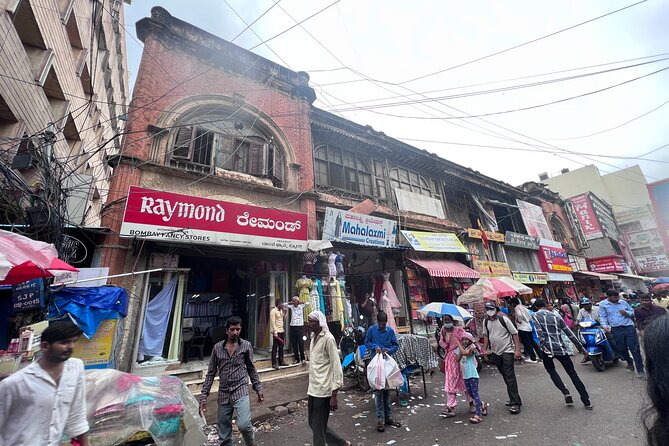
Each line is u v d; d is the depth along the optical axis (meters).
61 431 2.20
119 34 13.08
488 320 5.45
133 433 2.91
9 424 2.02
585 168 33.41
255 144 9.34
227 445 3.50
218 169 8.51
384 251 11.61
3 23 4.78
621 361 8.24
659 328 1.20
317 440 3.51
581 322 8.19
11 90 5.21
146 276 6.80
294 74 11.05
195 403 3.54
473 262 14.02
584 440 3.75
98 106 10.98
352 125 12.32
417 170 14.87
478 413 4.62
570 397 4.99
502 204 17.89
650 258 28.48
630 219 30.31
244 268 10.07
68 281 5.45
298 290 8.45
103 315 5.56
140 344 6.53
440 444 3.93
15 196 4.95
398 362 5.90
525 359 9.23
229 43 9.70
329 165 11.58
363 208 10.68
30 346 4.27
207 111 9.00
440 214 14.50
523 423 4.42
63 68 7.32
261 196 8.97
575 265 20.98
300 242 8.48
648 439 1.16
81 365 2.51
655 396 1.15
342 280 9.11
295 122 10.52
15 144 5.26
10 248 3.32
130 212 6.29
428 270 11.52
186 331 8.11
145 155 7.44
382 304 10.04
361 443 4.11
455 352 5.08
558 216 23.05
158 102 8.02
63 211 5.91
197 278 9.72
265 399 5.77
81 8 8.20
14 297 5.18
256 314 9.00
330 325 8.60
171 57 8.52
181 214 6.84
